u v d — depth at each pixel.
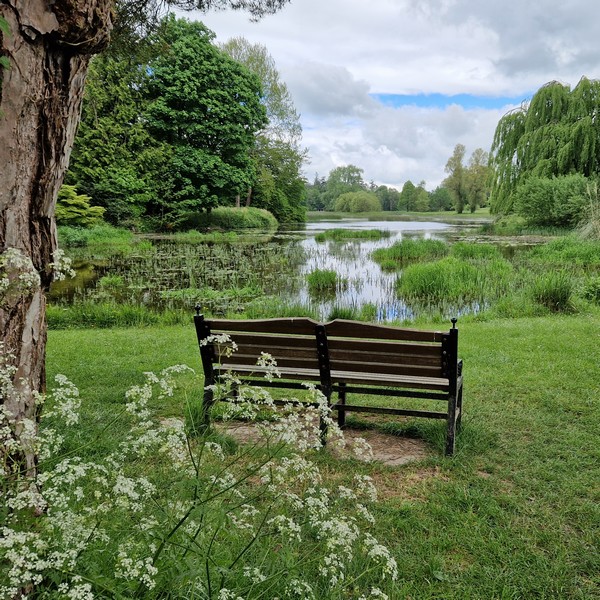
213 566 1.66
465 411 4.16
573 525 2.60
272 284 13.66
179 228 34.00
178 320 9.32
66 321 8.89
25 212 2.05
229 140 34.69
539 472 3.12
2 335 1.97
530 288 10.06
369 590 2.06
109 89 30.52
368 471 3.16
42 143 2.08
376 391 3.53
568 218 27.16
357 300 11.39
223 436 3.33
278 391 4.77
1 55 1.88
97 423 3.64
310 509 1.90
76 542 1.42
